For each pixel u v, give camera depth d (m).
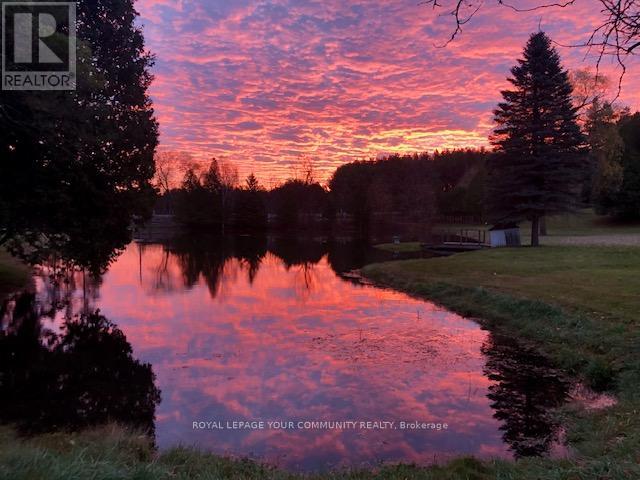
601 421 7.48
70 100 13.33
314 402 9.41
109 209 16.06
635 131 74.50
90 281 27.48
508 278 21.72
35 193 13.91
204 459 6.52
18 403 9.61
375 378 10.71
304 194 90.44
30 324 16.64
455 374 10.93
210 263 38.44
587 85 43.12
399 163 107.38
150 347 13.55
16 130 12.58
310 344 13.62
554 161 33.72
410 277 25.58
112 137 15.48
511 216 36.06
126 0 19.08
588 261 25.20
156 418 8.76
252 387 10.28
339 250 50.38
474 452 7.26
